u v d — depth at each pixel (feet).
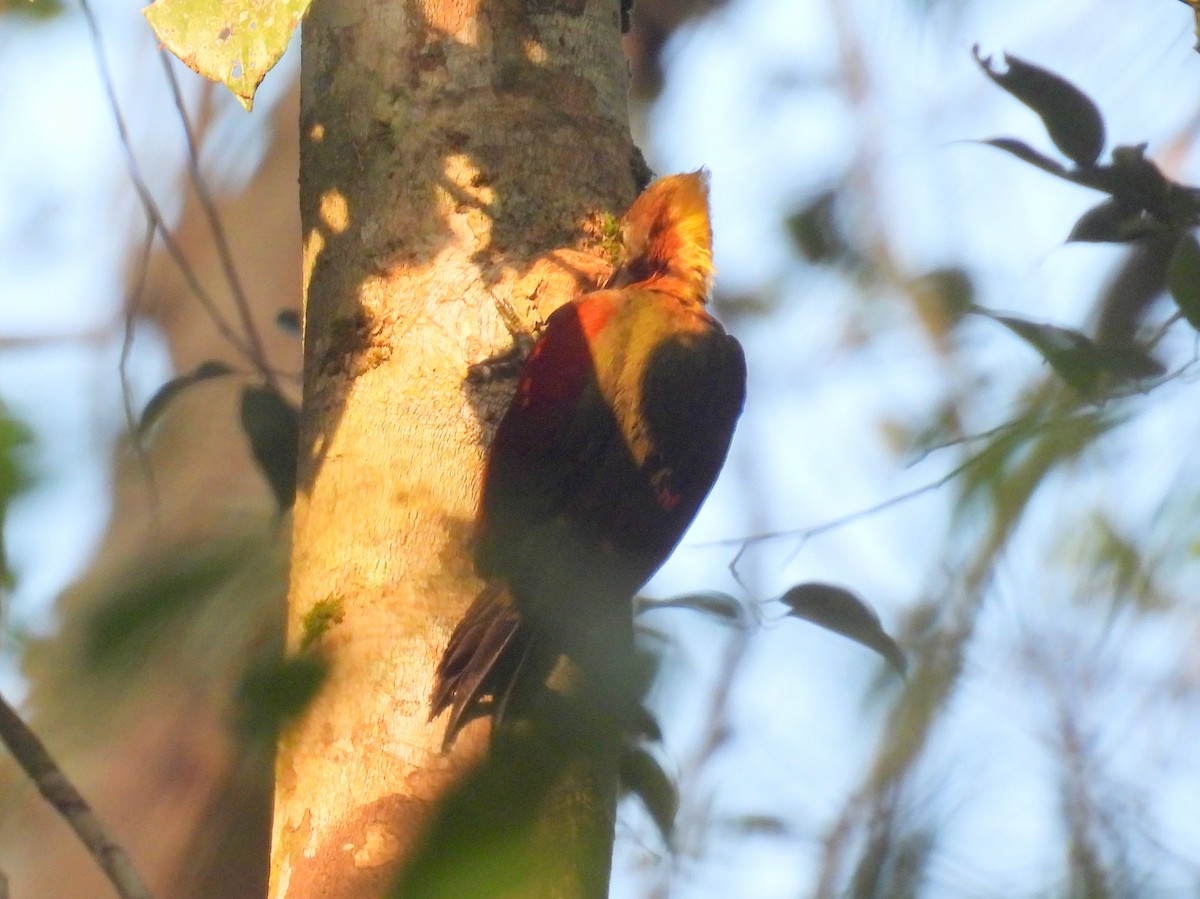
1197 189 24.16
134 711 14.80
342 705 20.02
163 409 27.30
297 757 19.98
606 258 24.66
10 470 13.76
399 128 23.86
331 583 21.42
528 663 19.42
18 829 32.07
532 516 22.11
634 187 27.04
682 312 26.58
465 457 22.18
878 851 31.40
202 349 38.75
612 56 25.53
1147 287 29.25
